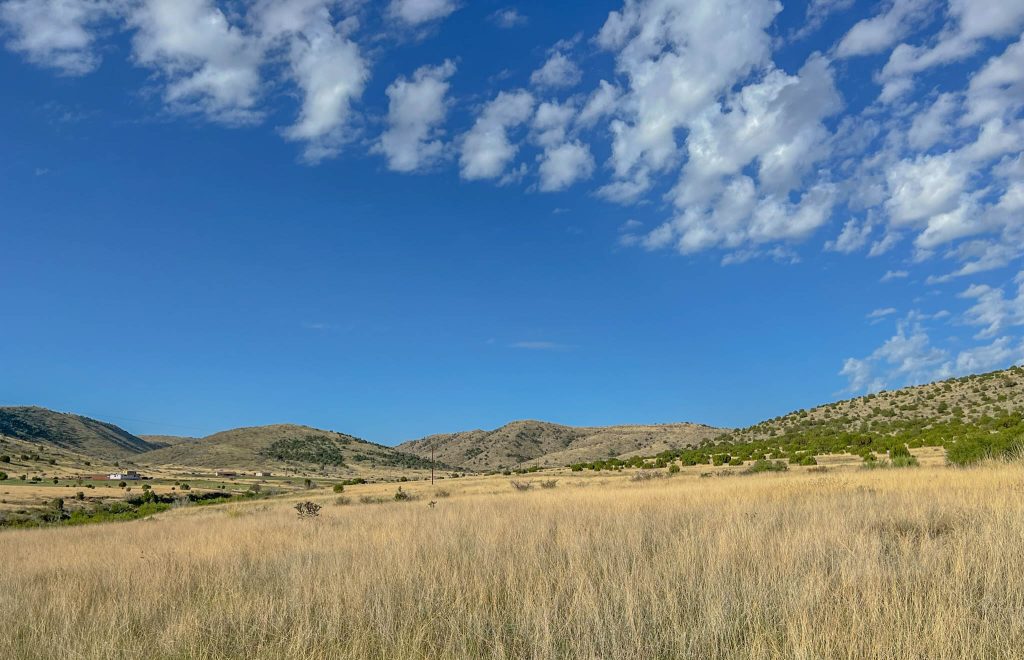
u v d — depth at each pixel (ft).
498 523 49.21
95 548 56.03
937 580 22.20
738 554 29.78
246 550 47.06
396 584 28.43
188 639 22.18
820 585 22.44
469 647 20.11
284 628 22.98
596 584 26.63
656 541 36.47
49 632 24.68
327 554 40.47
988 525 29.40
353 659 19.31
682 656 18.04
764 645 18.11
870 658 16.62
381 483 339.36
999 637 17.38
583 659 18.28
